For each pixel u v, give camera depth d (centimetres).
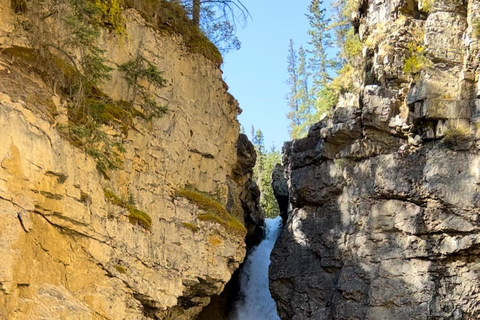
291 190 3388
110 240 1422
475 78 2838
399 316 2734
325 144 3189
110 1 1591
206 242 1847
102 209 1394
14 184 1082
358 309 2861
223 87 2288
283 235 3403
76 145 1329
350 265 2975
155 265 1620
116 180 1523
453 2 2994
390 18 3173
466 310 2650
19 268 1086
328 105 3912
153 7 1848
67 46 1393
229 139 2312
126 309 1480
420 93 2847
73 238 1295
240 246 1984
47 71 1284
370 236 2934
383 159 2981
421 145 2886
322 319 3006
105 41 1588
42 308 1132
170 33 1902
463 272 2700
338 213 3122
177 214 1772
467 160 2752
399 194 2875
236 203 2841
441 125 2816
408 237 2834
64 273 1255
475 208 2678
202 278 1809
